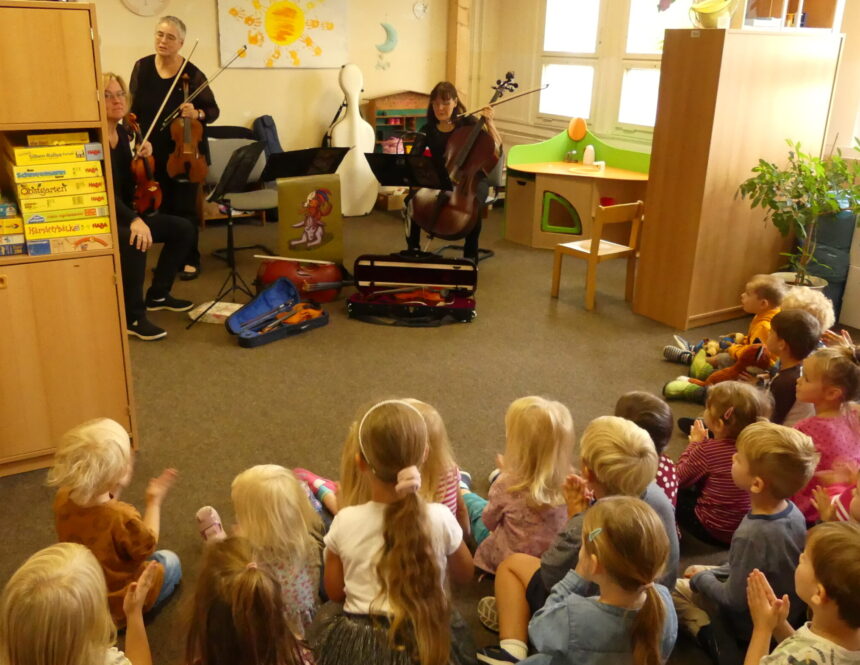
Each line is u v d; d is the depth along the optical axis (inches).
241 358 158.4
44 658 55.2
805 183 165.9
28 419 113.9
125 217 158.4
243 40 261.3
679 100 169.3
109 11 240.5
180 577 93.6
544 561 78.3
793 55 170.6
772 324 117.1
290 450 124.2
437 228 199.9
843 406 97.5
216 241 242.8
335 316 182.9
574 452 124.3
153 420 132.3
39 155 104.0
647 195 180.4
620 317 187.6
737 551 79.8
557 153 262.7
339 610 74.0
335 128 270.8
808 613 80.7
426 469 81.6
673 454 126.2
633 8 250.4
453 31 294.7
